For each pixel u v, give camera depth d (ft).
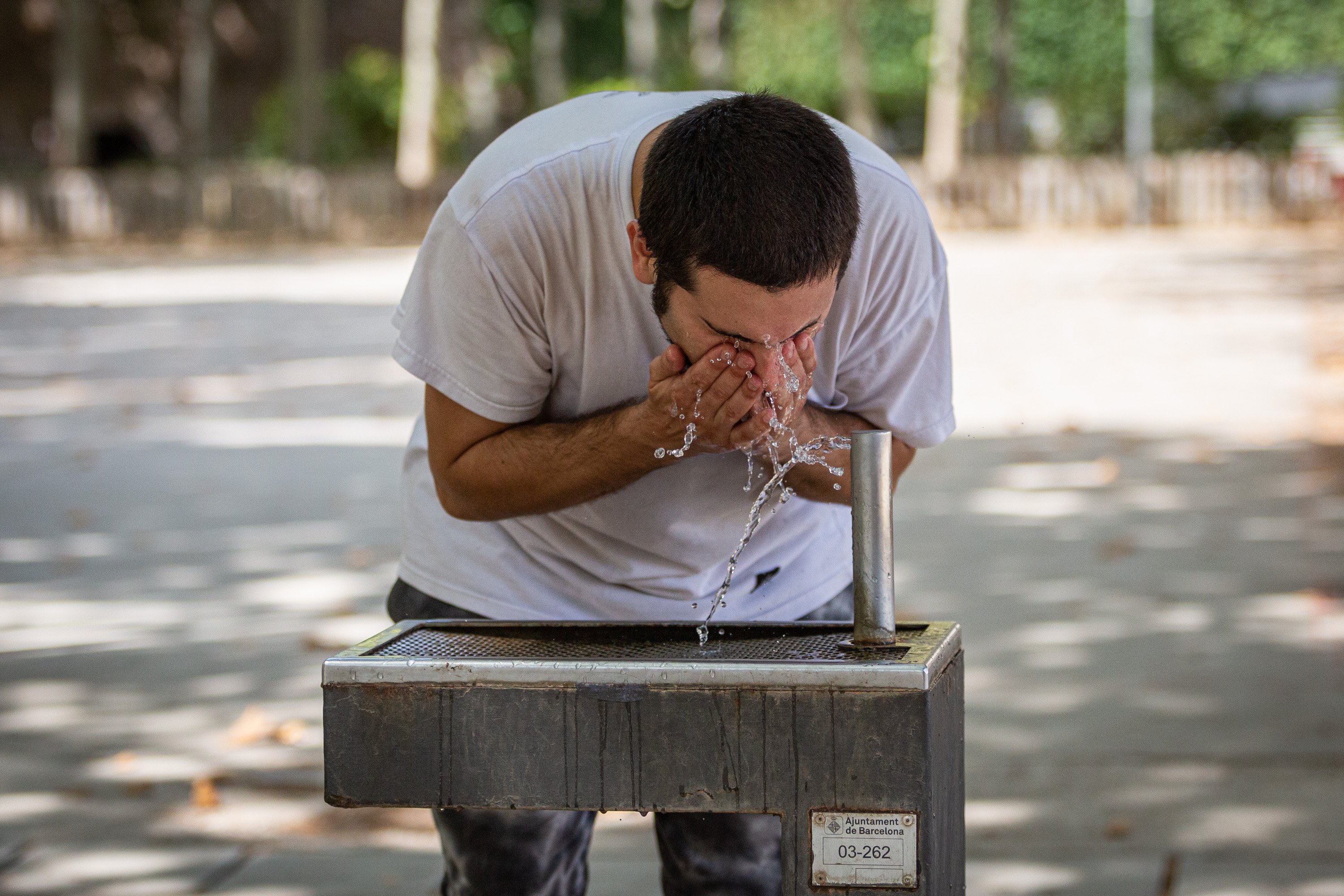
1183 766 14.71
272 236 103.81
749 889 8.70
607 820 14.26
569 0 162.20
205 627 19.86
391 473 29.27
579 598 8.85
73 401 38.01
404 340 8.15
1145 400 35.50
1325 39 137.28
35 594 21.48
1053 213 100.68
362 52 122.31
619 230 7.66
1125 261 75.72
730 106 6.66
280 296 65.87
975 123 114.62
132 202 102.94
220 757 15.53
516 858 8.66
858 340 8.23
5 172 122.83
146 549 23.85
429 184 104.12
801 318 6.68
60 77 105.91
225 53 133.28
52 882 12.87
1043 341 45.98
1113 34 131.44
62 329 53.72
